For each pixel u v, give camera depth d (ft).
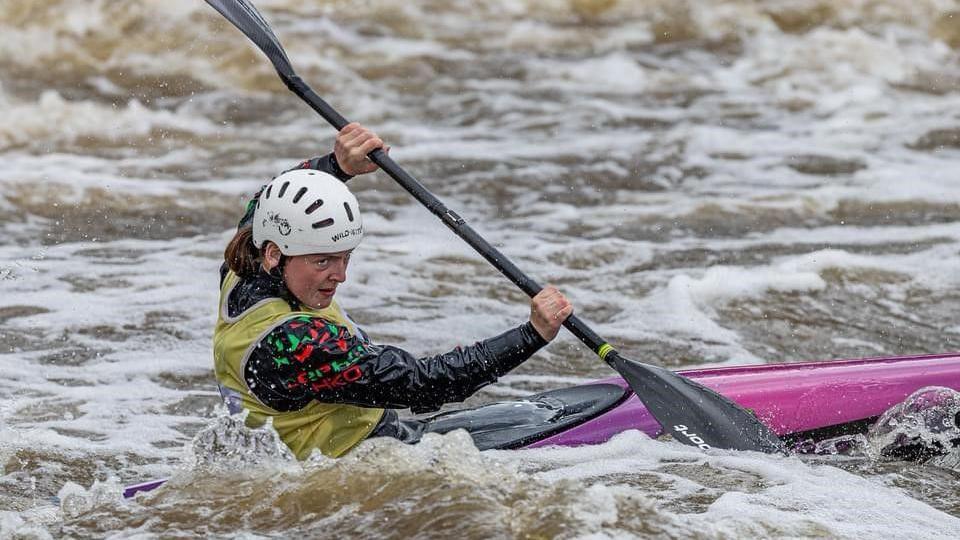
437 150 135.33
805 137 142.51
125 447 61.67
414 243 103.60
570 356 79.05
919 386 63.10
